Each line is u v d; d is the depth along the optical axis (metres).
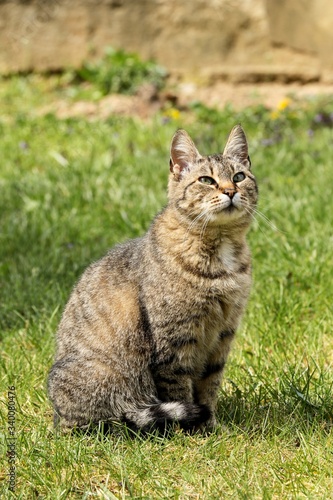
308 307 8.77
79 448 6.26
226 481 5.82
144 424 6.62
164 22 17.78
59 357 7.04
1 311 9.06
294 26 17.52
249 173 7.36
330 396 7.02
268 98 17.08
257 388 7.35
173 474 6.04
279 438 6.47
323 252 9.58
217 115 15.65
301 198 11.09
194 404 6.75
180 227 6.88
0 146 14.43
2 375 7.74
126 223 10.96
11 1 17.61
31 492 5.92
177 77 17.80
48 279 9.79
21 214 11.63
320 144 13.54
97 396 6.73
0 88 17.59
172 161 7.34
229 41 17.80
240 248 6.98
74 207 11.69
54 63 17.89
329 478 5.91
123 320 6.75
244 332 8.33
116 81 17.31
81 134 15.04
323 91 17.28
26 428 6.91
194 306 6.62
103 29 17.81
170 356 6.67
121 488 5.92
